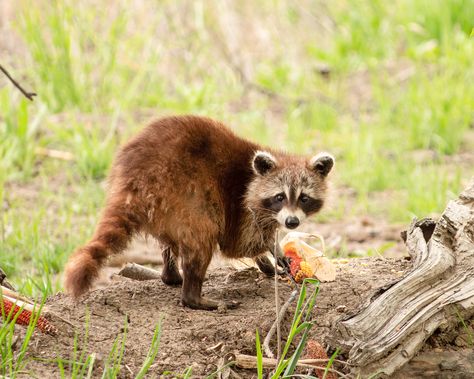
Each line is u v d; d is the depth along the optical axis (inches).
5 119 656.4
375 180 621.3
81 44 750.5
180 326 322.0
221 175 354.3
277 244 374.0
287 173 380.8
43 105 660.1
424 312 300.0
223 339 313.9
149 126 350.0
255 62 853.2
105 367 280.1
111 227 324.2
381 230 529.7
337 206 578.9
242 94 797.9
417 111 706.8
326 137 697.6
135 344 306.8
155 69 772.6
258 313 330.6
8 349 282.2
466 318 309.4
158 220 332.8
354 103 775.1
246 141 378.9
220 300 346.3
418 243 334.3
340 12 911.7
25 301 310.2
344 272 367.9
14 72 746.2
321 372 293.7
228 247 368.5
